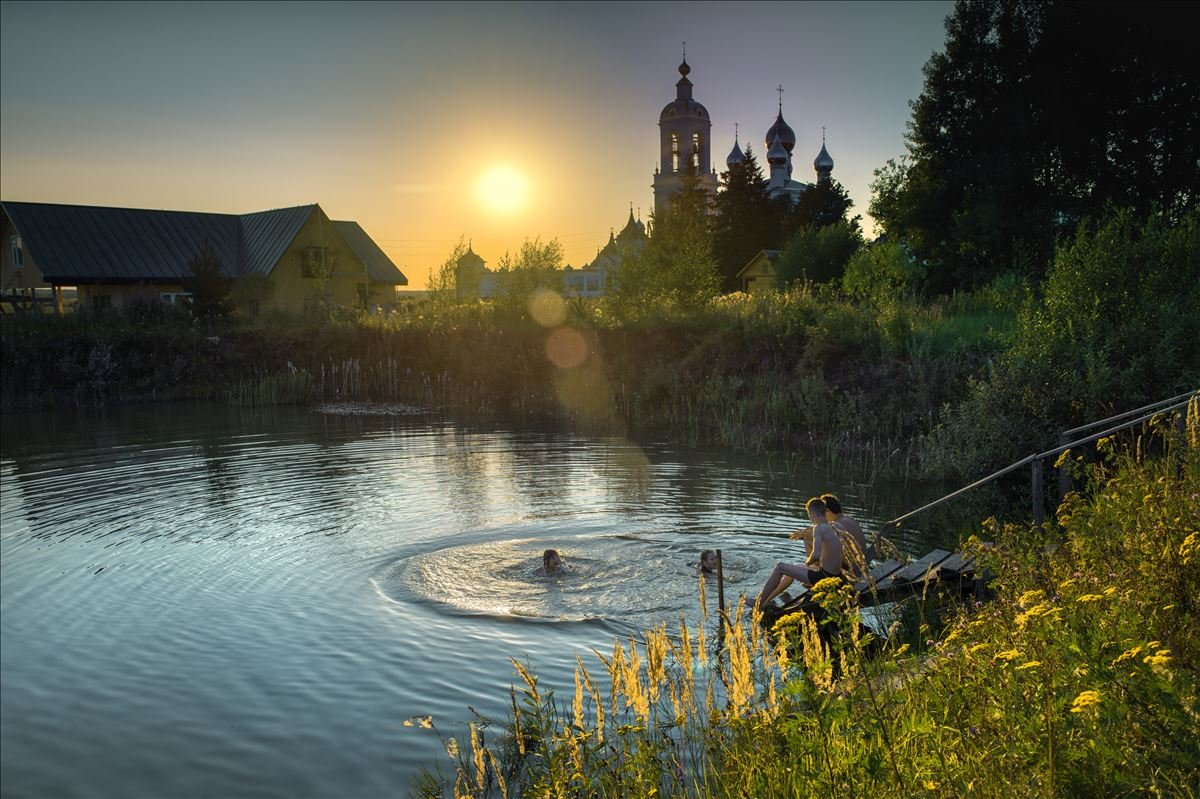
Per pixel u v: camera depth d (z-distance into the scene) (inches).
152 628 371.9
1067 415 588.1
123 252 1956.2
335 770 254.5
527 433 920.9
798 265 1792.6
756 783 161.8
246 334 1443.2
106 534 525.7
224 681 316.8
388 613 378.6
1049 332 639.8
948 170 1557.6
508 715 279.7
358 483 659.4
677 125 4146.2
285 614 382.3
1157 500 231.9
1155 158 1462.8
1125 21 1428.4
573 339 1217.4
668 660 302.0
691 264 1239.5
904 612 341.4
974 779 127.0
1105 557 198.4
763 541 478.3
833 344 956.0
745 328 1062.4
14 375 1258.6
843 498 588.7
